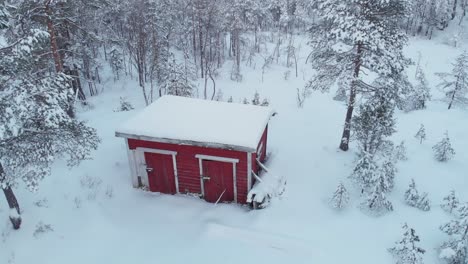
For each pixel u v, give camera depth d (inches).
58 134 416.8
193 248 437.1
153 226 479.5
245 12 1753.2
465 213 400.2
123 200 527.2
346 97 660.7
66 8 803.4
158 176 538.0
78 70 1145.4
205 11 1350.9
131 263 416.8
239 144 470.3
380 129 524.7
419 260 376.2
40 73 432.8
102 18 1257.4
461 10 2269.9
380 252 415.5
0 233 441.7
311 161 626.2
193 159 510.9
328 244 430.9
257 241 438.9
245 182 513.0
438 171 601.3
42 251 423.5
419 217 474.3
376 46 553.6
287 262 406.9
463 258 382.6
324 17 597.9
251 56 1670.8
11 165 383.2
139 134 497.0
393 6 561.0
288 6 2287.2
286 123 822.5
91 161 610.9
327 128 800.9
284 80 1336.1
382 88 598.5
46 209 484.1
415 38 2012.8
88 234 457.4
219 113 561.6
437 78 1327.5
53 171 564.4
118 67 1375.5
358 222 468.1
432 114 901.2
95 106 1040.8
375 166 492.7
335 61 652.7
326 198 517.3
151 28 1184.2
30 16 674.8
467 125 816.3
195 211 511.8
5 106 343.6
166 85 959.6
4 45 381.7
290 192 528.7
